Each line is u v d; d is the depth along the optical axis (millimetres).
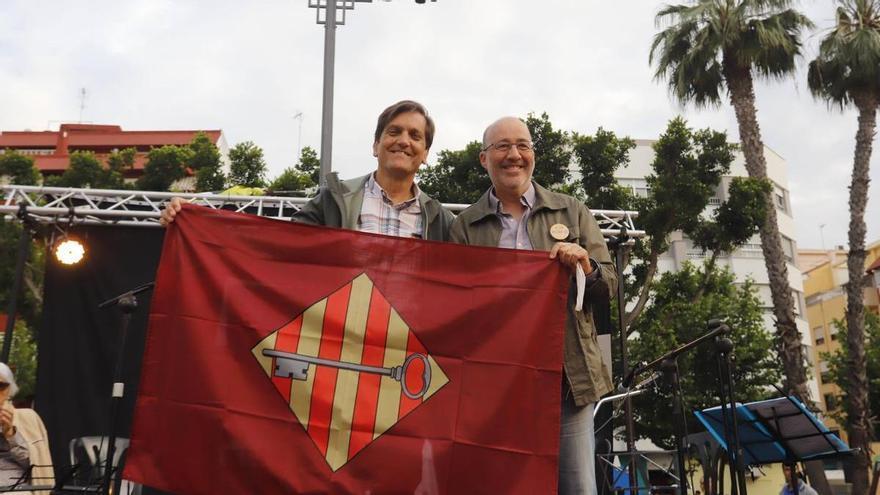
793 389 14852
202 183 17109
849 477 24516
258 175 17422
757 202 15336
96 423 7105
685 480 4070
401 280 3088
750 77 16500
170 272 3012
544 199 3535
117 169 18406
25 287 14086
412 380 2945
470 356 2994
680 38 16625
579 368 3197
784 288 15406
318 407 2867
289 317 2982
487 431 2895
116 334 7355
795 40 16438
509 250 3145
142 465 2762
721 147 15688
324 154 8453
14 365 16047
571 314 3275
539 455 2875
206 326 2938
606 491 6254
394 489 2789
